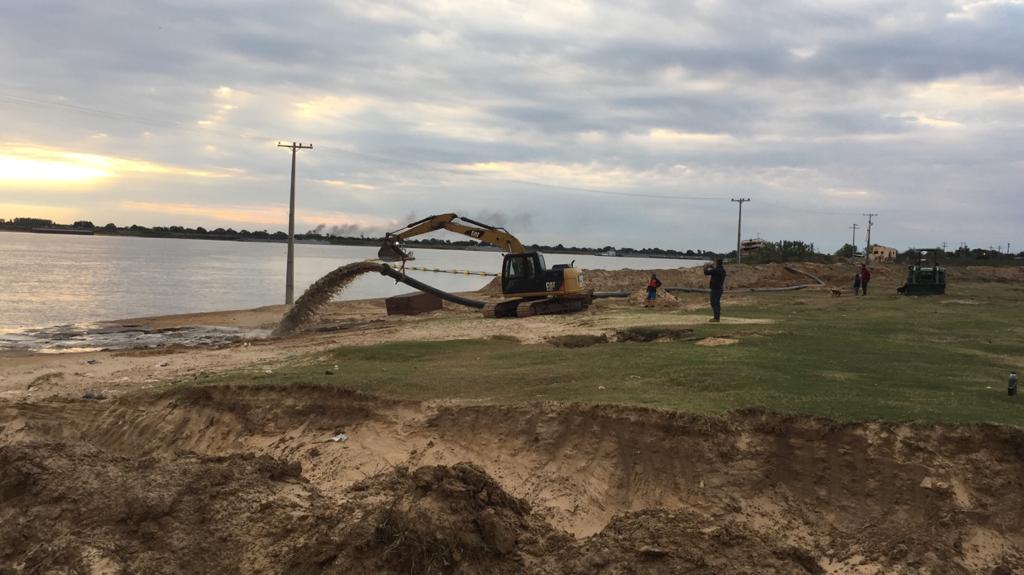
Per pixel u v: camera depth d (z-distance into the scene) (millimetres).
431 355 16031
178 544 7008
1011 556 7457
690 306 29984
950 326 19828
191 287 53906
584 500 9094
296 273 75812
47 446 8656
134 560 6785
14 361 19516
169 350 21172
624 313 25984
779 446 8938
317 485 9727
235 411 12164
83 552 6832
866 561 7414
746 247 98562
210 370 16234
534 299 26812
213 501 7664
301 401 11938
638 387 11125
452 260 148750
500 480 9523
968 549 7555
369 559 6648
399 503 7082
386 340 20000
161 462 8570
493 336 19375
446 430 10539
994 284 58406
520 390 11453
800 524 8219
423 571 6477
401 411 11117
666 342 16812
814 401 9711
